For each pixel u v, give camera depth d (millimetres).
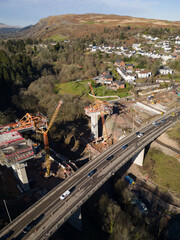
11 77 165125
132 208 85375
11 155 72375
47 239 51719
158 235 76875
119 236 68875
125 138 107000
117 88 191250
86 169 80875
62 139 129375
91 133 134000
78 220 68625
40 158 100438
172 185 99125
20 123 106625
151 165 110625
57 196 66688
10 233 54188
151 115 149625
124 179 104938
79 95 172500
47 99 150500
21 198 76812
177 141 119500
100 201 79500
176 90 188750
